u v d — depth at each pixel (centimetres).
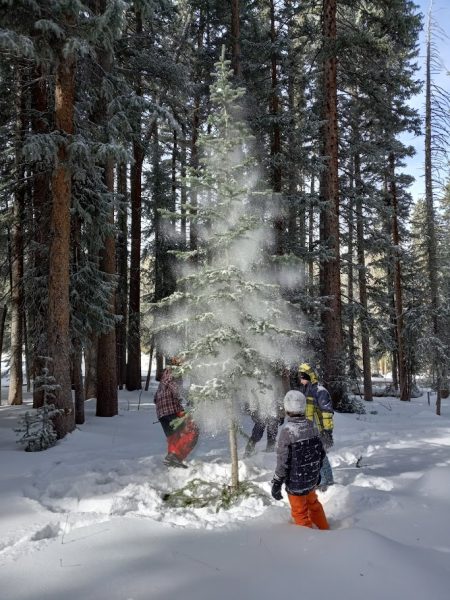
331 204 1473
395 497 489
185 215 553
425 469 636
